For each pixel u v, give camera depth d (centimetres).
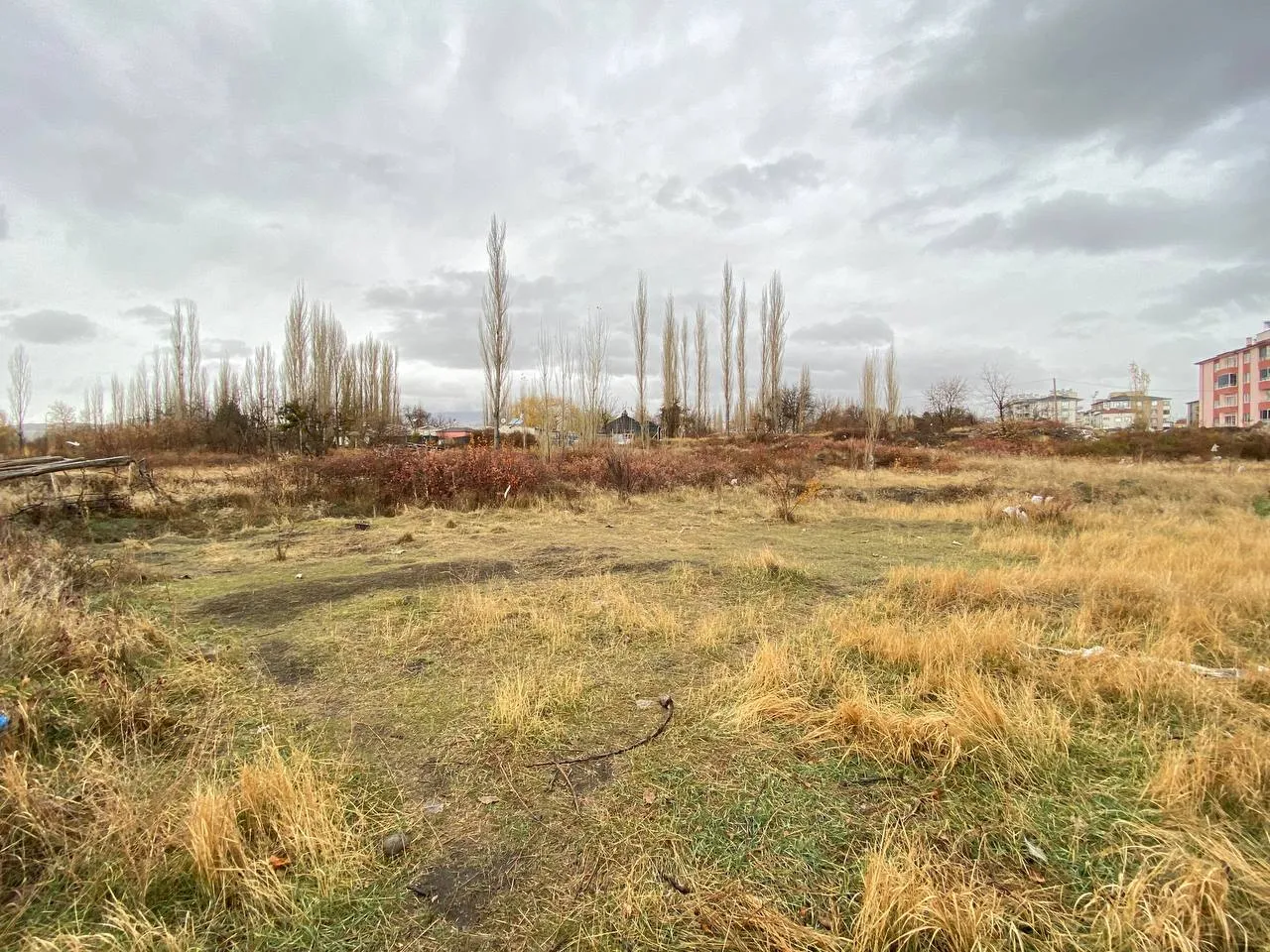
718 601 505
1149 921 161
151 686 301
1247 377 4978
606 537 824
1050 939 162
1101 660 331
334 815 211
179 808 208
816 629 425
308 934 168
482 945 164
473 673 353
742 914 172
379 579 572
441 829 212
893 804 223
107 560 617
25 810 197
